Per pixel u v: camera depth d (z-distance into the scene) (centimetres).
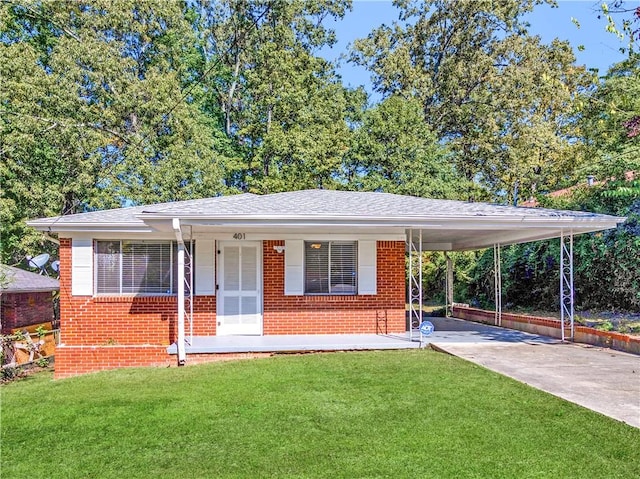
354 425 630
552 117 2814
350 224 1078
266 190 2528
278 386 829
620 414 625
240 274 1298
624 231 1452
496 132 2862
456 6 3089
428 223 1101
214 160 2541
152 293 1261
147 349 1080
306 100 2755
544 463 500
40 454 574
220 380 883
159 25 2641
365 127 2731
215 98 3164
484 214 1105
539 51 2955
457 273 2361
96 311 1240
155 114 2402
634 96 1365
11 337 1238
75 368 1069
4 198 2091
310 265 1305
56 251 2334
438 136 3139
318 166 2550
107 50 2350
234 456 545
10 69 2153
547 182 2642
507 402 692
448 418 640
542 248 1766
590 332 1163
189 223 1034
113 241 1255
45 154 2200
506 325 1537
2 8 2325
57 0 2444
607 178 1548
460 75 3033
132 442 600
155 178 2311
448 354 1050
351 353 1098
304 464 517
